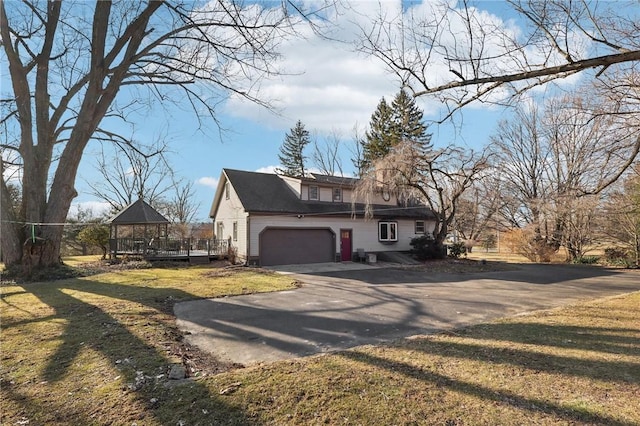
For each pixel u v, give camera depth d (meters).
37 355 4.84
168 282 12.71
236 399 3.48
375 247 23.67
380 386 3.75
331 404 3.37
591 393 3.56
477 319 7.33
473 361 4.48
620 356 4.63
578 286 12.57
